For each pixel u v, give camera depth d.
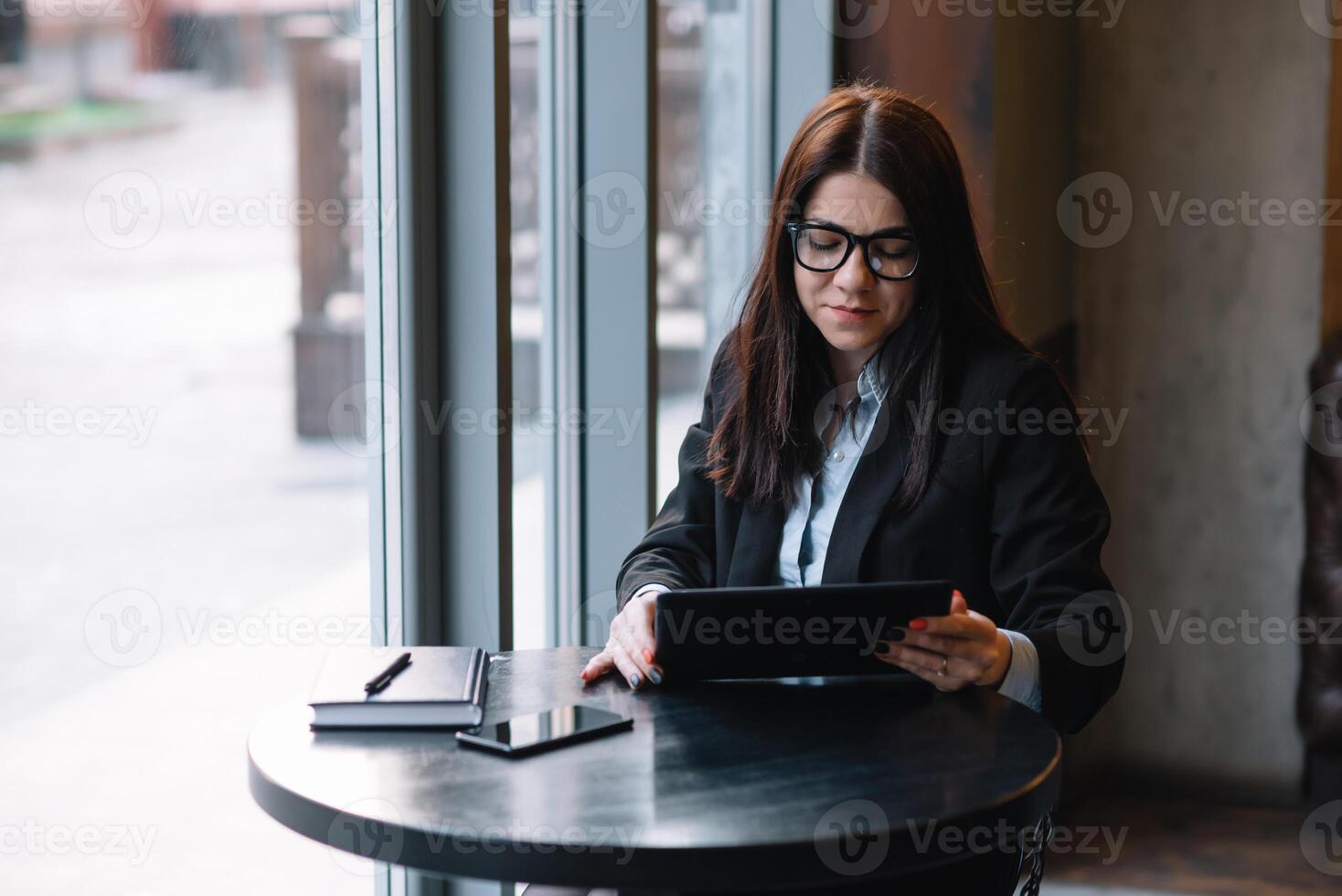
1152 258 3.59
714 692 1.52
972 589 1.66
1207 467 3.58
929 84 2.87
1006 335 1.72
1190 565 3.62
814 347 1.76
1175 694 3.64
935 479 1.65
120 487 1.64
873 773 1.25
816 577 1.73
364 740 1.35
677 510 1.92
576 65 2.52
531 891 1.62
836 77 2.97
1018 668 1.50
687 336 3.05
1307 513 3.47
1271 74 3.43
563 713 1.41
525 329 2.52
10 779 1.51
